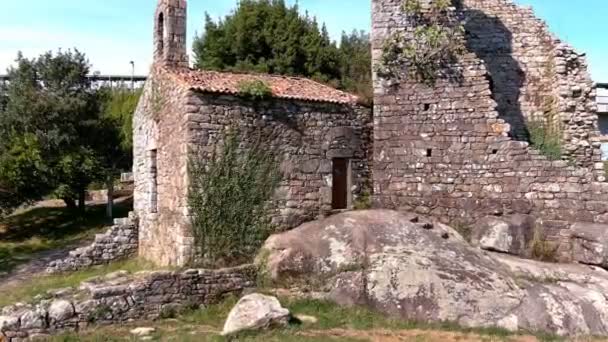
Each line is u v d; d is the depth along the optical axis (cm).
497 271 1318
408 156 1661
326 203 1659
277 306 1172
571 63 1870
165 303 1299
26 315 1157
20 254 2336
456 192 1616
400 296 1259
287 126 1625
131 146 3150
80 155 2831
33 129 2853
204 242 1506
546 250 1496
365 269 1337
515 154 1576
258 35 3094
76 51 3128
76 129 2931
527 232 1517
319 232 1491
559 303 1196
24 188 2753
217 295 1366
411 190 1650
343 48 3519
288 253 1434
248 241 1544
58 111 2867
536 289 1244
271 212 1583
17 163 2673
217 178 1523
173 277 1317
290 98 1622
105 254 1972
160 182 1766
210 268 1443
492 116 1605
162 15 1895
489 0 1991
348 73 3184
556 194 1535
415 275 1280
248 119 1573
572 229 1496
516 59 1958
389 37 1705
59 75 3045
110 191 2984
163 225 1716
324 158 1670
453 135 1633
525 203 1557
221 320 1266
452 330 1169
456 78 1645
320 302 1303
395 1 1714
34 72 3050
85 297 1248
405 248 1374
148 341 1089
